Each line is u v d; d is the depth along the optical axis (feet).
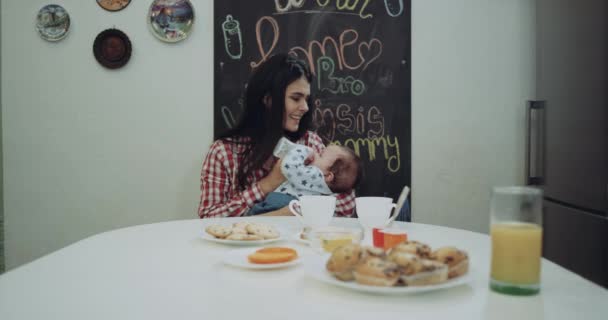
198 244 3.10
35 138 6.89
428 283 1.91
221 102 6.81
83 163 6.91
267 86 6.68
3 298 1.92
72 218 6.94
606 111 5.10
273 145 6.66
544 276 2.29
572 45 5.80
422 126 7.05
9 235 6.91
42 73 6.86
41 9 6.82
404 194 3.50
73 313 1.74
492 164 7.15
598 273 5.25
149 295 1.98
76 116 6.89
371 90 6.93
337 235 2.74
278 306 1.84
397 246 2.18
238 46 6.81
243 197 6.39
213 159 6.60
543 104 6.54
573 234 5.72
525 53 7.13
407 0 6.96
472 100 7.11
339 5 6.87
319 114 6.88
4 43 6.82
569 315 1.72
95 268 2.44
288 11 6.83
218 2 6.80
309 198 3.42
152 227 3.77
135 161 6.92
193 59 6.86
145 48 6.86
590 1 5.39
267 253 2.51
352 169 6.88
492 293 2.00
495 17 7.10
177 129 6.90
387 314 1.74
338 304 1.86
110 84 6.88
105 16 6.83
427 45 7.04
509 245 1.97
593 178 5.35
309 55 6.86
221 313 1.75
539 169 6.70
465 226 7.14
